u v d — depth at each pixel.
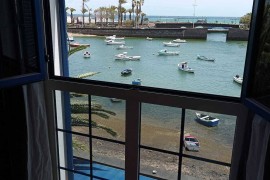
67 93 1.74
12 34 1.38
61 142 1.83
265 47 1.02
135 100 1.42
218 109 1.25
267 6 1.01
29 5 1.41
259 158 1.02
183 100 1.31
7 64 1.36
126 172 1.57
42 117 1.62
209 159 1.42
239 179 1.19
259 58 1.06
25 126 1.50
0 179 1.46
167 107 1.42
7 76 1.35
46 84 1.66
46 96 1.69
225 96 1.25
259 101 1.04
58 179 1.84
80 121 1.74
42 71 1.50
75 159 1.83
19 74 1.41
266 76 1.01
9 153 1.48
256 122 1.02
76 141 1.79
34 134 1.58
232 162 1.28
